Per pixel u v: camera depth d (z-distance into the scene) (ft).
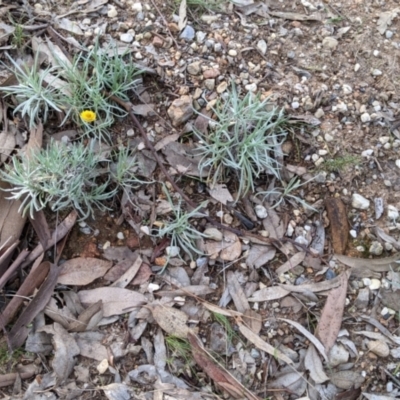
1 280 1.98
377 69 2.47
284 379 2.02
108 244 2.14
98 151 2.18
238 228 2.20
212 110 2.29
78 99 2.20
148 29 2.38
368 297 2.15
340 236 2.22
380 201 2.28
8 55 2.20
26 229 2.11
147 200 2.18
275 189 2.26
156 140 2.25
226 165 2.20
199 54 2.37
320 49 2.49
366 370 2.06
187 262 2.14
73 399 1.93
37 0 2.41
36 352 1.97
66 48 2.33
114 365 1.98
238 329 2.06
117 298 2.06
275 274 2.16
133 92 2.29
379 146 2.35
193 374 2.00
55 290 2.05
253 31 2.47
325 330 2.09
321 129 2.33
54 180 2.03
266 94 2.34
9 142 2.18
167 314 2.04
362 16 2.60
